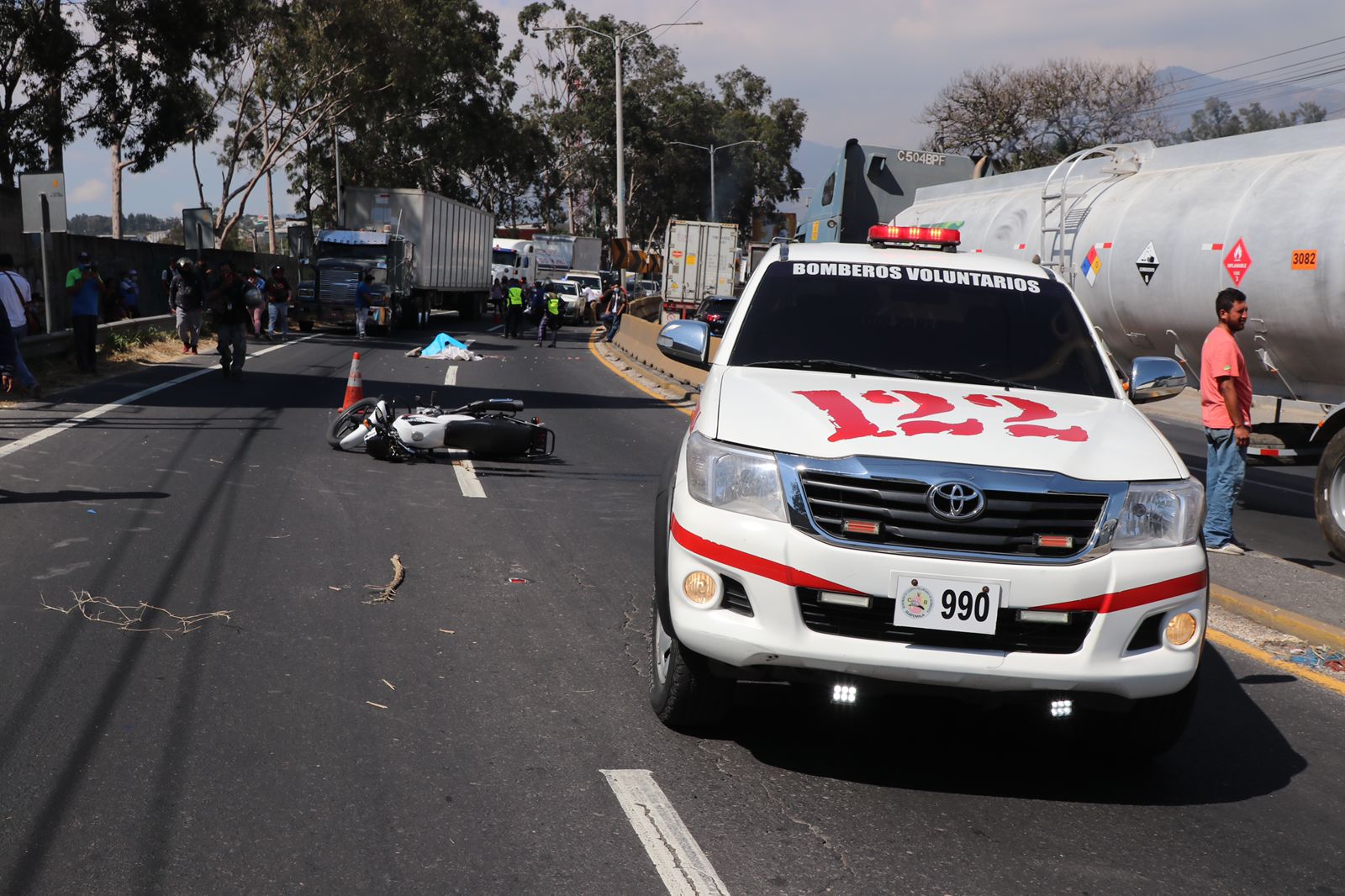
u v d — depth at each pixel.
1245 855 4.17
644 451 14.02
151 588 6.83
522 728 5.02
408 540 8.46
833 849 4.05
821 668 4.32
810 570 4.27
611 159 87.69
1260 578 8.09
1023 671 4.23
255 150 59.78
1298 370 10.60
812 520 4.32
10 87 37.19
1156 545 4.34
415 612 6.67
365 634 6.21
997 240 15.09
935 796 4.56
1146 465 4.52
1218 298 8.92
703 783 4.54
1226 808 4.59
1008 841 4.20
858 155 20.48
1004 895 3.79
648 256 70.19
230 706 5.08
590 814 4.22
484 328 44.91
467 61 63.41
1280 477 15.29
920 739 5.17
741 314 5.86
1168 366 5.66
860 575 4.23
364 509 9.51
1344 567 9.41
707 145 91.31
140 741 4.65
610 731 5.03
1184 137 49.53
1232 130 48.59
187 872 3.67
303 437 13.23
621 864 3.85
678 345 6.12
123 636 5.92
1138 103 49.75
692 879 3.77
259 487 10.12
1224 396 8.81
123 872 3.65
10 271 14.87
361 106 53.75
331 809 4.15
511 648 6.11
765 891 3.72
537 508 10.01
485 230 51.69
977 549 4.27
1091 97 50.06
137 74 37.72
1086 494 4.31
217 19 39.44
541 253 67.19
